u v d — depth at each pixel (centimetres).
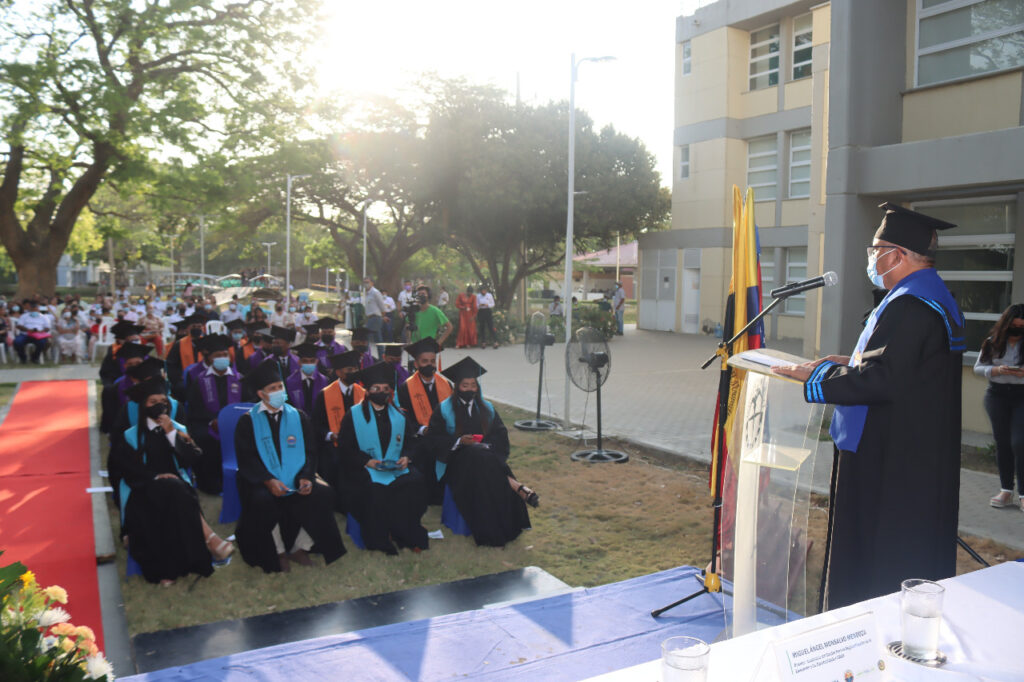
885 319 329
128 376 788
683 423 1145
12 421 1185
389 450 666
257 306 1802
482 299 2353
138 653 458
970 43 973
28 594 210
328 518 612
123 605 524
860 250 1040
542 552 632
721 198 2695
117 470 592
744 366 319
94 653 202
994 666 195
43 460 934
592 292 6706
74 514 716
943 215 1062
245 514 603
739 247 478
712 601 487
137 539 572
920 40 1028
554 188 2872
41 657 190
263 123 2820
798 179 2503
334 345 1113
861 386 313
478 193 2880
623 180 2948
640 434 1063
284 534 600
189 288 3011
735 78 2655
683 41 2794
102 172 2625
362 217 3984
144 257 7700
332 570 600
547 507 751
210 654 457
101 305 2225
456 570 596
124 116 2403
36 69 2200
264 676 390
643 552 628
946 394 333
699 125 2752
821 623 217
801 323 2492
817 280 389
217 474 824
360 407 670
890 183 985
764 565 317
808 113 2433
